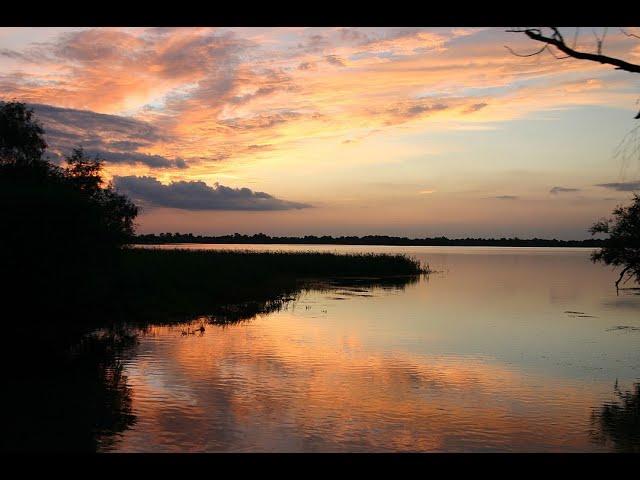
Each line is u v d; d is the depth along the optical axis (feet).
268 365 53.57
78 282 64.64
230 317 81.82
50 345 60.85
